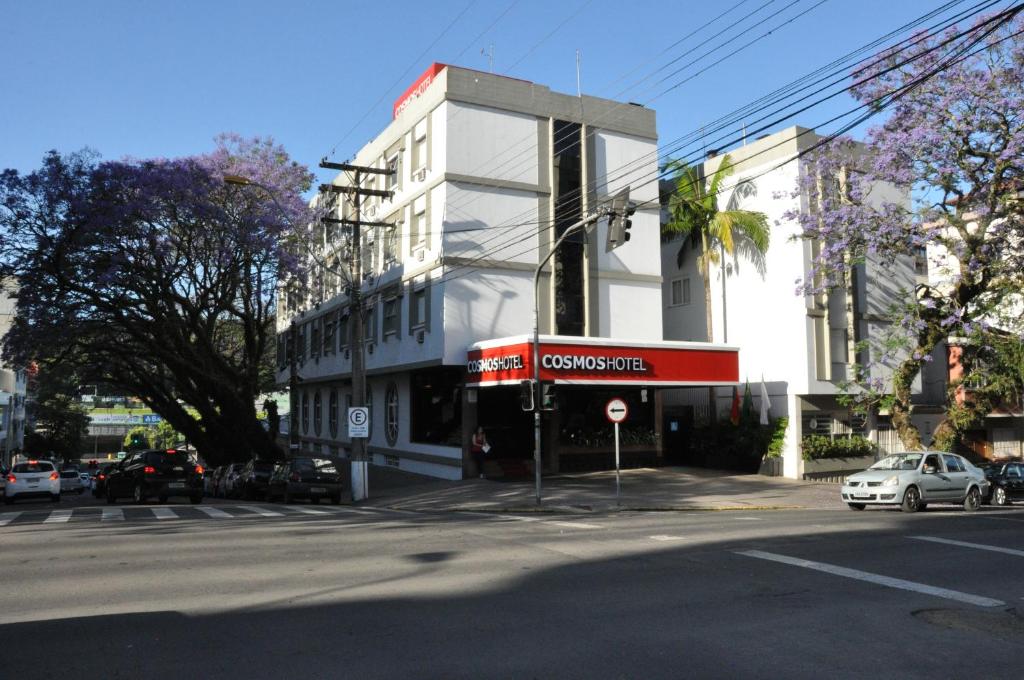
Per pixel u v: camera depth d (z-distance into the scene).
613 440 30.48
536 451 20.86
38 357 32.25
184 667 5.85
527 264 28.52
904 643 6.70
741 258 31.12
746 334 30.80
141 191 27.80
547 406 20.78
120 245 29.02
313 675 5.68
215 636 6.67
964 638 6.89
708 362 27.08
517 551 11.36
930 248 32.03
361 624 7.09
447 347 27.00
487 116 28.31
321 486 23.23
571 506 20.39
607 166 30.23
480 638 6.66
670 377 26.28
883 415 30.72
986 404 27.58
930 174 23.33
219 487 32.44
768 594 8.54
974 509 19.89
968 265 23.92
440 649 6.34
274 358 56.59
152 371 43.44
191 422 44.16
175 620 7.20
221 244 30.25
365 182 35.31
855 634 6.96
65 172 27.78
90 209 27.28
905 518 16.69
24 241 28.55
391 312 32.34
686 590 8.70
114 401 106.31
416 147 30.28
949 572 9.98
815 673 5.85
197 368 32.56
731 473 29.70
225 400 35.06
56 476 28.14
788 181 29.38
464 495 23.61
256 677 5.64
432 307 28.03
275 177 31.00
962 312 24.27
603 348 25.14
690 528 14.52
